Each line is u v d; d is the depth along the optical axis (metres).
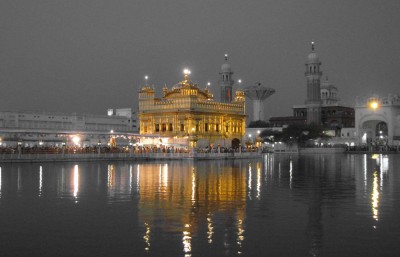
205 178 43.19
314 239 18.03
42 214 23.34
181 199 28.39
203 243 17.48
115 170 54.81
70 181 39.88
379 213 23.42
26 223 21.12
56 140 109.50
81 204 26.50
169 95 104.75
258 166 65.56
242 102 113.38
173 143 98.75
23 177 43.81
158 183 38.16
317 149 154.62
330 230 19.52
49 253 16.41
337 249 16.66
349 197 29.38
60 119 122.75
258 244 17.33
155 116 103.81
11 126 112.06
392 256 15.83
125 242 17.67
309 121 175.25
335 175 47.28
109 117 136.38
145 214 23.19
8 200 28.22
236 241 17.77
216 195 30.28
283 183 38.44
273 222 21.16
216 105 105.56
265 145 161.00
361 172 51.81
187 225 20.53
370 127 186.75
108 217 22.42
